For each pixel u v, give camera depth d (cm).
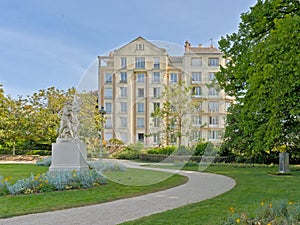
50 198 661
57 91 2373
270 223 370
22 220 491
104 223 473
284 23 741
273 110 857
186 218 484
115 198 673
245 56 1220
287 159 1202
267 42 809
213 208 559
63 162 1045
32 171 1267
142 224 453
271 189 785
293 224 367
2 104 2220
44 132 2300
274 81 776
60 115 1109
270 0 1147
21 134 2245
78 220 490
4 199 646
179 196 706
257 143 1080
